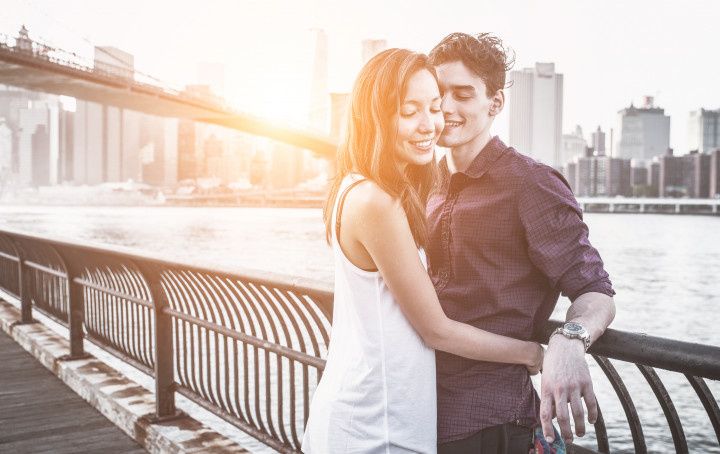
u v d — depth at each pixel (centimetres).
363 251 140
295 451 290
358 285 142
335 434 146
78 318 521
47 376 523
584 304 135
